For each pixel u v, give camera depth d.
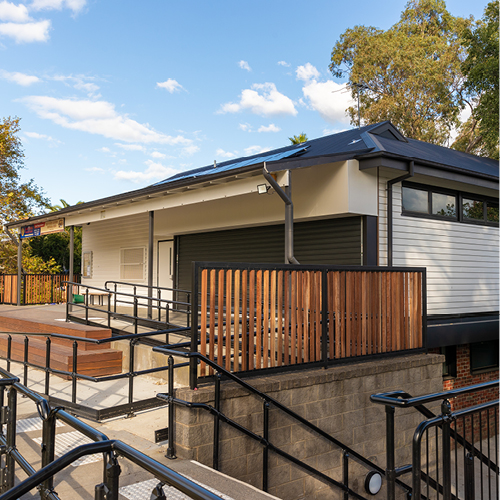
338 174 8.88
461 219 10.94
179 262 13.85
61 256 35.88
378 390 6.25
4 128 26.45
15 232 24.86
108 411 5.78
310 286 5.82
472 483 3.90
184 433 4.48
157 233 14.20
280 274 5.51
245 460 4.83
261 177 8.25
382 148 9.42
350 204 8.72
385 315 6.71
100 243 17.72
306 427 5.43
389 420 3.23
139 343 8.83
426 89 28.91
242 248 11.66
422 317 7.22
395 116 28.89
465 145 30.55
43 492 2.40
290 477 5.21
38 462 4.28
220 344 4.94
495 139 23.59
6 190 26.34
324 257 9.76
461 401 10.66
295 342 5.68
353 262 9.22
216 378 4.62
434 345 9.02
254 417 4.97
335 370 5.80
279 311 5.50
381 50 28.84
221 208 11.67
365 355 6.38
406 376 6.59
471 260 11.08
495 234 11.77
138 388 7.48
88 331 8.73
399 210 9.64
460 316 10.66
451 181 10.37
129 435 5.12
